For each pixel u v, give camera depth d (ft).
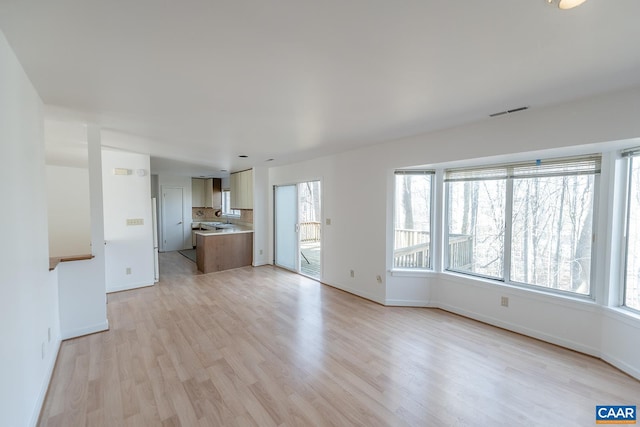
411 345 9.57
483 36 4.77
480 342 9.74
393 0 3.84
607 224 8.50
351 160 14.80
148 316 11.99
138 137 11.75
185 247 28.40
